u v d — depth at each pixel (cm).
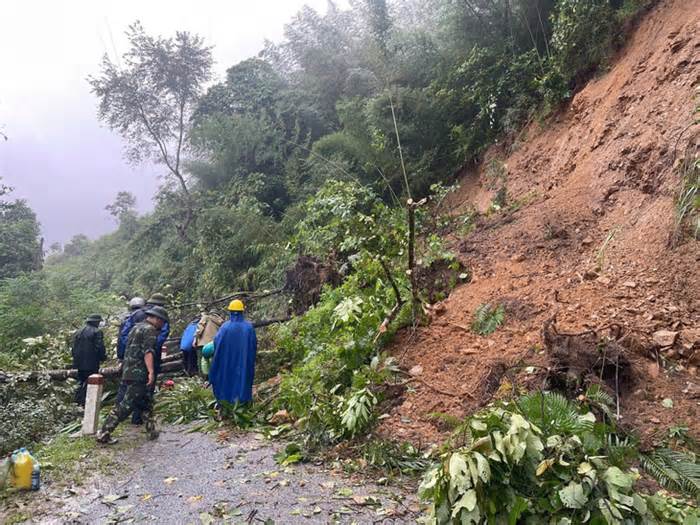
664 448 376
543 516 272
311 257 1016
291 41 2042
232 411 611
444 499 281
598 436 316
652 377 441
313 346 748
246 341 633
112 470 478
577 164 858
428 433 486
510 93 1150
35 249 2869
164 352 978
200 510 386
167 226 2497
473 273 719
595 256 631
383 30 1518
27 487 431
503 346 553
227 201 1966
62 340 893
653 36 839
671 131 656
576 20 976
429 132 1280
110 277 2984
